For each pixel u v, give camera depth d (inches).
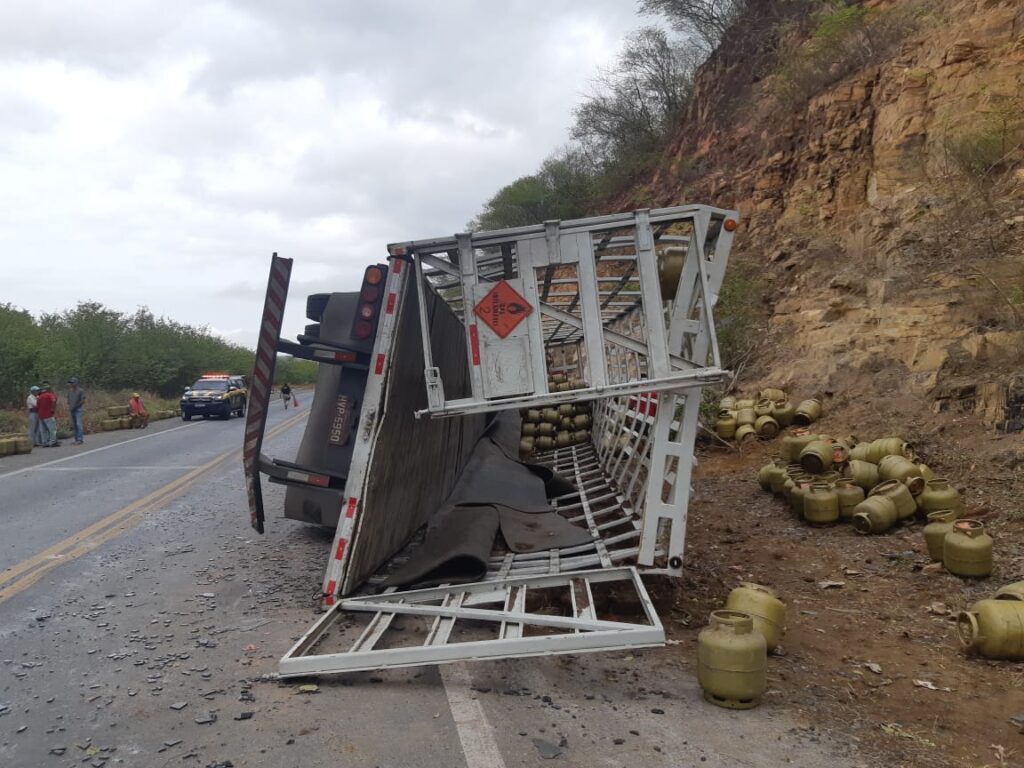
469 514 298.8
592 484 402.0
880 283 505.4
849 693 175.2
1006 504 303.9
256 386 272.4
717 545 310.7
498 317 224.8
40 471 566.3
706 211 223.6
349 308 282.4
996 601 195.5
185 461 603.2
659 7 1077.1
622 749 146.3
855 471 344.2
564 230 223.0
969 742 151.6
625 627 177.2
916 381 425.7
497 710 163.5
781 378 518.0
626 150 1135.6
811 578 264.8
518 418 569.6
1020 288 402.3
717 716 161.6
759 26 895.1
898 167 569.0
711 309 220.2
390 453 253.4
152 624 225.0
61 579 272.4
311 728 156.4
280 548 314.8
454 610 200.5
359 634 205.8
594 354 221.8
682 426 228.7
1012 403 356.5
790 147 699.4
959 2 587.2
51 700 173.2
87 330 1505.9
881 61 637.9
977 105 521.7
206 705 168.9
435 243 228.1
